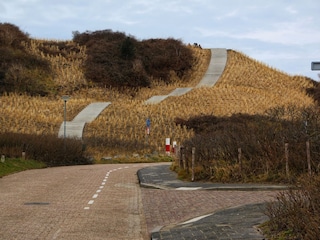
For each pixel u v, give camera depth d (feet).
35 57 277.44
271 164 61.52
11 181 70.79
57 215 39.11
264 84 283.18
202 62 321.73
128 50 303.89
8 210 41.32
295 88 286.05
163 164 118.11
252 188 55.11
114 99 252.62
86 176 81.87
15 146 111.14
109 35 327.67
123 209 43.68
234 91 250.16
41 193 55.11
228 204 43.91
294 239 24.20
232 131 72.02
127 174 87.40
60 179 75.10
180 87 280.72
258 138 65.00
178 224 34.81
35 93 241.14
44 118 183.32
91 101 229.66
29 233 31.12
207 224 32.78
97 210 42.63
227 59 326.03
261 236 26.84
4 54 265.34
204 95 241.55
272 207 30.60
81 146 130.52
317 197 24.91
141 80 283.59
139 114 202.49
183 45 336.70
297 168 59.62
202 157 70.13
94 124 180.55
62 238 29.73
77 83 264.52
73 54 297.94
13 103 209.87
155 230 32.71
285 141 62.28
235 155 66.23
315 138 61.93
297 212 25.40
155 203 47.52
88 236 30.71
